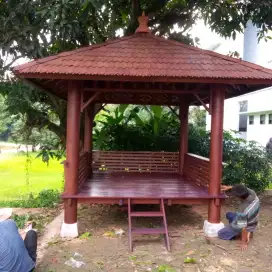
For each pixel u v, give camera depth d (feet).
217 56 17.04
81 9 20.89
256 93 64.39
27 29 20.10
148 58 16.56
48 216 21.77
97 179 22.82
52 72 14.70
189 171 23.86
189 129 31.01
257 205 16.05
